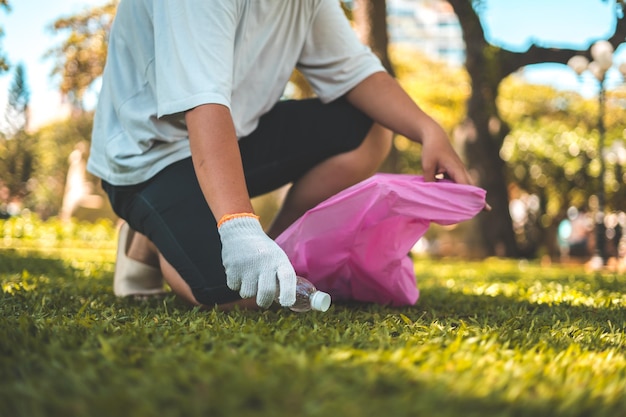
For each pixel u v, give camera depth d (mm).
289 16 2018
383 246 1893
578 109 14656
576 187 13734
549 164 13953
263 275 1460
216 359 1057
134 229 2049
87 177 15031
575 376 1036
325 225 1817
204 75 1657
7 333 1230
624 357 1243
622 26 6457
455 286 3184
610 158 13172
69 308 1781
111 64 1993
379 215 1821
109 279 3059
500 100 16750
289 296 1435
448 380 947
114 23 2029
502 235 9969
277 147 2076
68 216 14602
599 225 8383
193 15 1704
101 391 881
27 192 10258
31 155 9875
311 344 1190
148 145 1883
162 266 1972
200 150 1608
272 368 976
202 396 848
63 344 1185
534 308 2096
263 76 1999
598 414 862
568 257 13258
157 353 1092
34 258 4492
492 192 9891
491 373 1008
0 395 884
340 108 2133
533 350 1222
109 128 1979
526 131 14359
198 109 1637
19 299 1915
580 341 1397
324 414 787
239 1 1854
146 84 1912
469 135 9820
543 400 887
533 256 10289
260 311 1710
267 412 791
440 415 808
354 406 813
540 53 9156
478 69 9484
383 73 2135
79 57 6793
